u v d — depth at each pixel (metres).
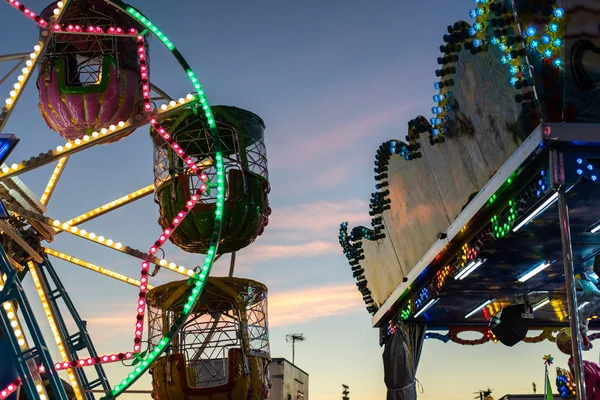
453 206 12.38
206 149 15.05
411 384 16.62
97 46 14.14
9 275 11.13
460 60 11.02
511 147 9.91
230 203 13.95
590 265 13.13
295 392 35.66
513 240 11.78
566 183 8.91
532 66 8.95
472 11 10.20
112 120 13.92
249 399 13.74
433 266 14.00
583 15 8.91
